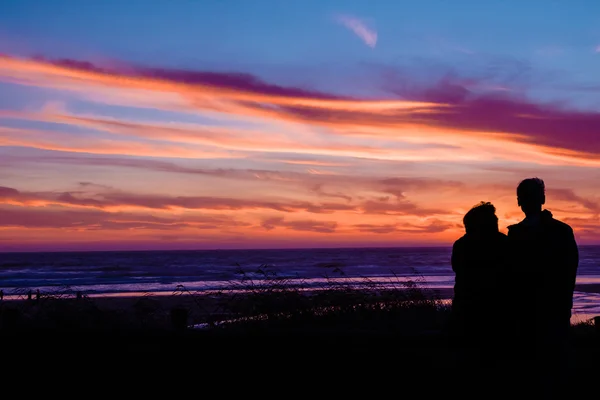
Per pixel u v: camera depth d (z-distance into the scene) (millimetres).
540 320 4180
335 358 5863
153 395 6066
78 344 6262
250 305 9148
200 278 67062
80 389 6117
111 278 69500
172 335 6195
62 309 8125
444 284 46500
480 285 4309
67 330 6363
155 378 6102
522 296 4230
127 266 99062
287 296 9250
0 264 109438
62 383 6145
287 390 5895
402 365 5711
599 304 28078
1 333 6379
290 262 109938
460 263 4453
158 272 81375
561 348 4180
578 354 5473
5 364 6223
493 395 4262
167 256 159625
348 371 5816
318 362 5887
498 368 4234
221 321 8859
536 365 4152
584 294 35344
